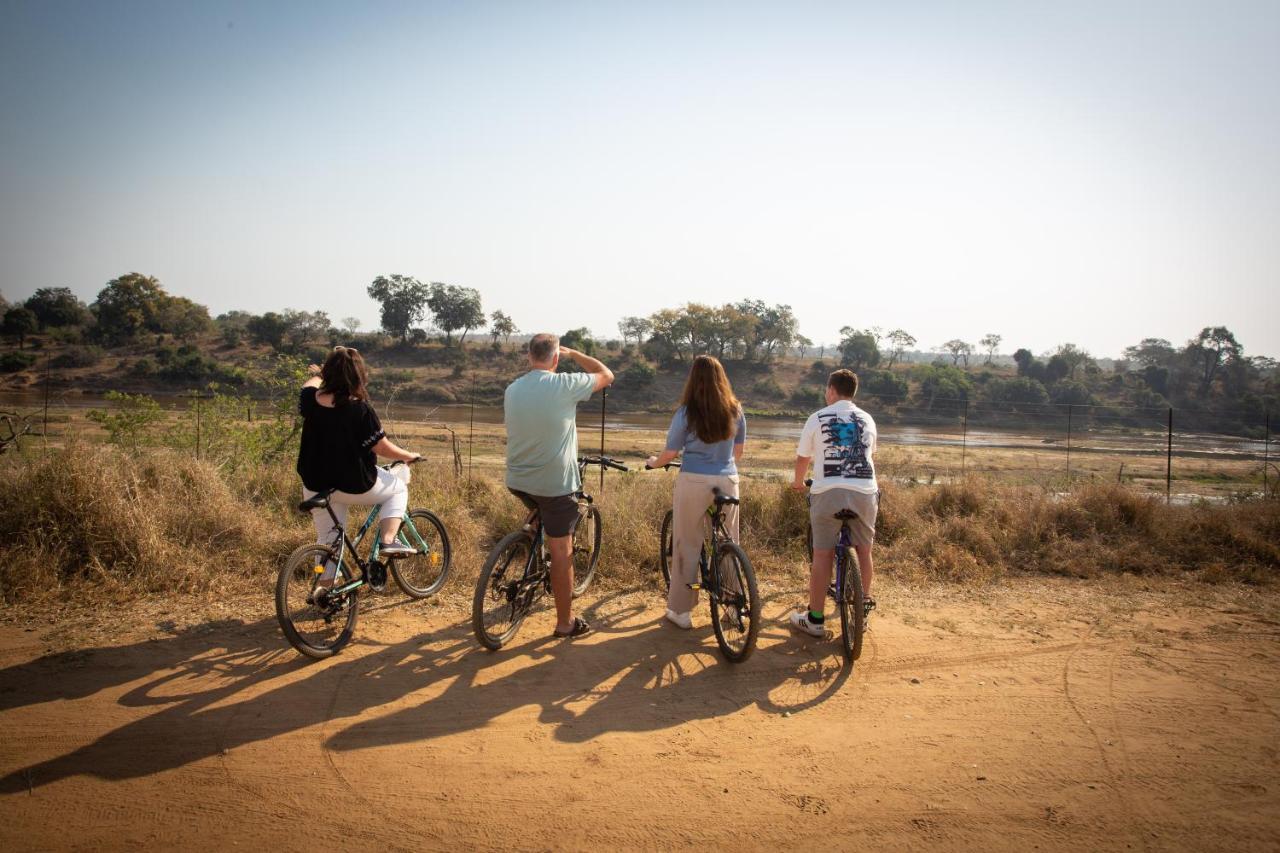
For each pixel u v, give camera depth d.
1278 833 2.90
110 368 84.50
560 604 4.70
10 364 82.69
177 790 3.00
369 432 4.53
